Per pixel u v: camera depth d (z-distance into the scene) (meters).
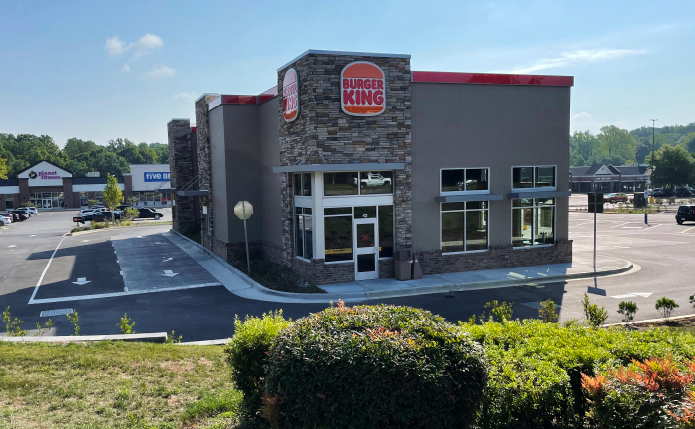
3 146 133.75
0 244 32.22
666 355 5.62
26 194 73.56
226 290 17.80
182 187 33.75
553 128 20.75
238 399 7.08
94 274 21.03
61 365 8.12
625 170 102.38
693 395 4.37
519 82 19.94
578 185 99.75
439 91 18.98
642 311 14.01
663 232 32.91
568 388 5.71
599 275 19.23
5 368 7.81
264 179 22.94
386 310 6.38
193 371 8.47
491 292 16.81
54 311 15.23
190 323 13.86
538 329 7.66
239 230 23.17
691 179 75.19
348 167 17.30
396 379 4.96
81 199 77.25
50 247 29.91
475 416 5.34
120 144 192.88
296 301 16.06
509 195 19.98
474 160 19.66
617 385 4.93
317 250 17.69
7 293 17.70
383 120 18.16
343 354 5.08
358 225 18.20
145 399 7.08
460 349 5.32
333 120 17.53
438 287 17.16
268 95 21.70
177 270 21.73
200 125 27.33
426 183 19.02
